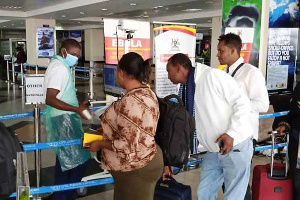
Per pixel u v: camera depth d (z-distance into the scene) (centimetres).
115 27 516
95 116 296
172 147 221
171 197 252
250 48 507
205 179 257
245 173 238
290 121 287
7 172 188
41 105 961
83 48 2638
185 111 228
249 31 502
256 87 254
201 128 240
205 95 232
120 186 213
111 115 204
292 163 279
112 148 198
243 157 233
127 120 193
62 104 288
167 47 471
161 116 225
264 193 293
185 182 415
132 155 194
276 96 534
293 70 614
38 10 1612
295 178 279
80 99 1078
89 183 305
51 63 304
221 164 244
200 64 242
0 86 1423
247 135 228
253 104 256
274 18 583
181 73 248
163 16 1881
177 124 221
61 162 314
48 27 1842
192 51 501
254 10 587
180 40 483
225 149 222
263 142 526
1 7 1562
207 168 256
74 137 317
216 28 1619
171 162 224
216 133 234
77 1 1298
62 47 309
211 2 1274
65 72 300
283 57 601
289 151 283
